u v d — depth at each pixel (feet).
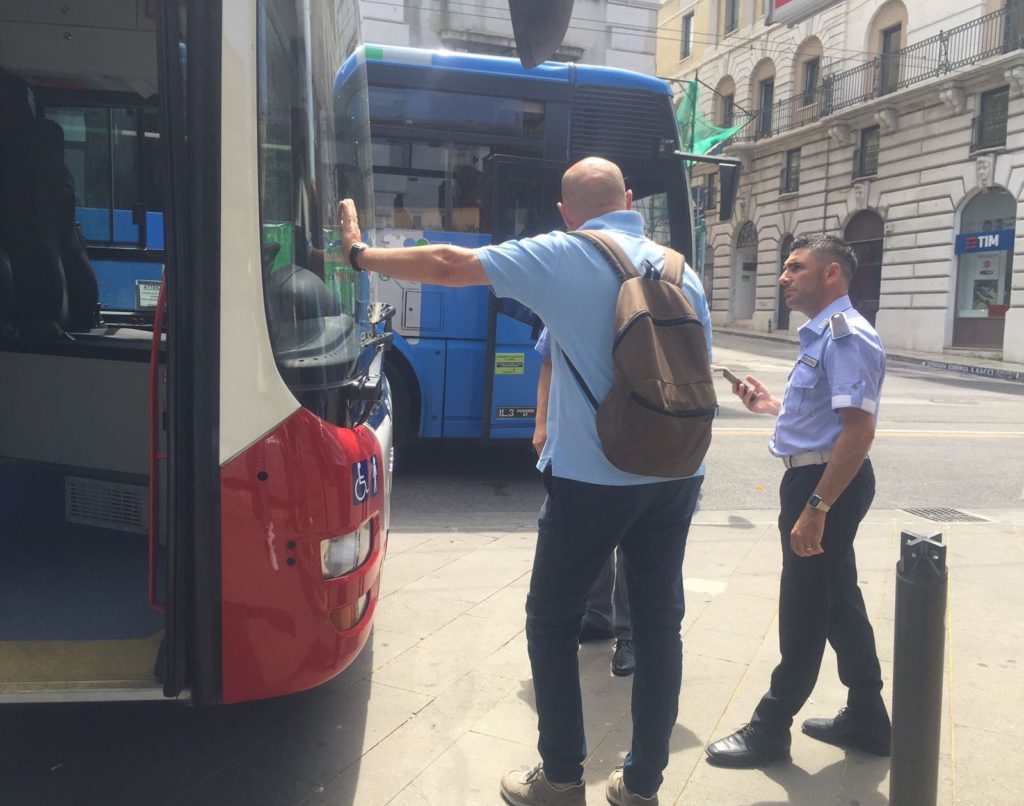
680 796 9.45
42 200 12.22
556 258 8.04
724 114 116.47
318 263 8.20
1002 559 18.25
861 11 92.38
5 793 9.16
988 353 77.92
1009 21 75.66
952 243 81.87
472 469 27.27
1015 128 74.90
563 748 8.64
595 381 8.04
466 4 67.05
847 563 10.19
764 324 107.86
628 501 8.09
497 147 24.79
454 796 9.34
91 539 11.48
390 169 24.27
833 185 96.48
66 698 7.59
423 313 24.35
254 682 7.70
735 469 28.78
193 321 7.28
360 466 8.21
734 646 13.50
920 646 7.15
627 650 12.51
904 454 32.32
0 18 13.15
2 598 9.51
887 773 9.96
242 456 7.45
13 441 11.85
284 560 7.59
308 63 8.09
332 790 9.39
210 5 7.09
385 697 11.49
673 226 25.59
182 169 7.20
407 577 16.21
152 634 8.70
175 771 9.68
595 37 71.36
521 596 15.25
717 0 117.08
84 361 11.39
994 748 10.53
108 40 13.33
